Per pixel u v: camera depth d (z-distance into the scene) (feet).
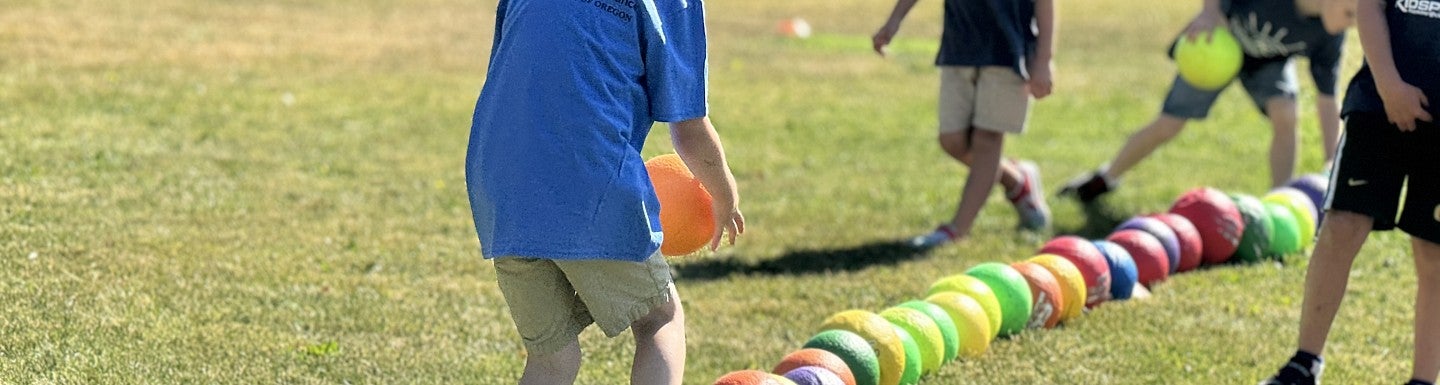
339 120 31.60
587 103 11.11
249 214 22.53
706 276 21.17
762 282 20.99
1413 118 14.52
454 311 18.39
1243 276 21.98
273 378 15.31
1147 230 21.68
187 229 21.15
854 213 26.35
